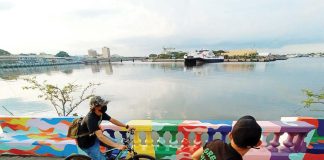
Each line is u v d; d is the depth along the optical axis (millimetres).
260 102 30703
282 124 3539
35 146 4152
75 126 2945
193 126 3617
